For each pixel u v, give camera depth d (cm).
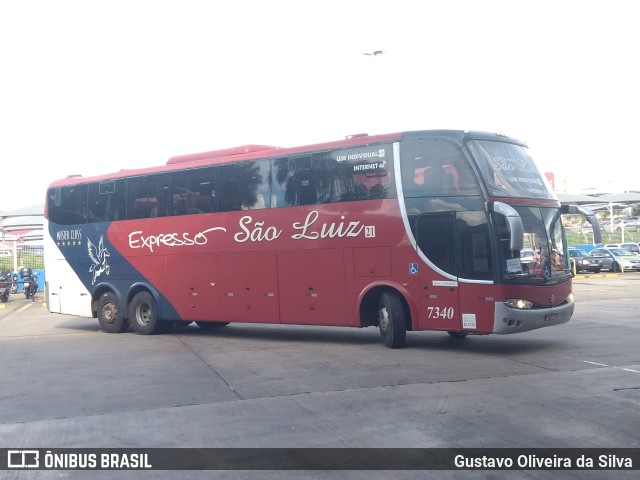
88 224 1697
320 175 1311
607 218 6041
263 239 1377
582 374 943
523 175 1214
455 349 1215
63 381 1026
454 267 1159
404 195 1212
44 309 2583
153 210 1566
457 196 1163
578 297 2289
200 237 1476
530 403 787
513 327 1116
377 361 1105
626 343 1230
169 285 1529
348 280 1267
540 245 1177
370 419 740
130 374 1069
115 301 1645
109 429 741
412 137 1216
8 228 4166
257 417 768
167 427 741
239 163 1424
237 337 1523
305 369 1055
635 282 2989
